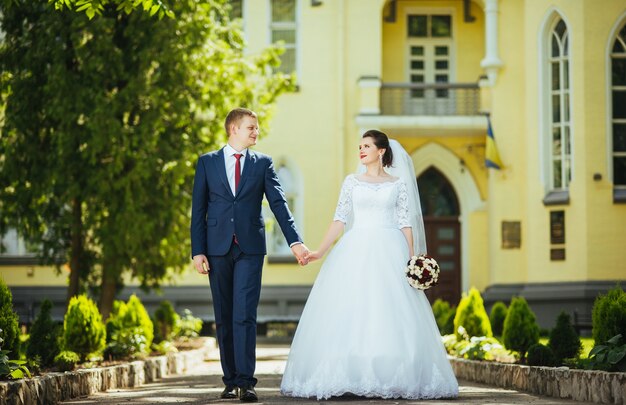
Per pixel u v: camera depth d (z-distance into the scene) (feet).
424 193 101.60
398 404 27.63
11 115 63.21
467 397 31.48
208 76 65.77
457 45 103.14
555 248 91.61
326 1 100.07
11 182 64.44
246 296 28.89
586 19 90.68
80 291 68.49
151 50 61.87
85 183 63.26
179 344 65.57
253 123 29.86
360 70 98.78
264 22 100.27
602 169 90.17
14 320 31.24
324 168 99.14
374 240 31.65
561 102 93.20
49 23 61.82
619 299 31.83
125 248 63.00
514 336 42.16
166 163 62.39
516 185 95.81
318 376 29.73
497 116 96.43
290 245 29.73
